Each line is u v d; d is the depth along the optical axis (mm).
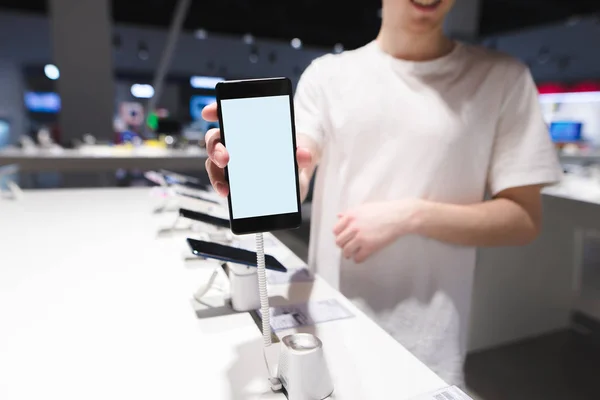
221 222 919
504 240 929
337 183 1027
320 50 10984
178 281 803
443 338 986
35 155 2938
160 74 5871
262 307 514
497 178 958
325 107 1018
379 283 994
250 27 8562
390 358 549
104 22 3943
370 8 8086
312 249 1129
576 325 2404
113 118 4137
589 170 2863
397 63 973
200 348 568
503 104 946
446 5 886
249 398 468
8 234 1098
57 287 764
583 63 8797
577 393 1813
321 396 459
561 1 6910
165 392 476
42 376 500
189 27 8375
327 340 592
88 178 3385
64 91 3938
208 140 524
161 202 1434
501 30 8039
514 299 2201
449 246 972
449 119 933
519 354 2125
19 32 8680
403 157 958
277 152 510
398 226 885
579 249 2338
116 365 526
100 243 1029
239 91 498
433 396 470
